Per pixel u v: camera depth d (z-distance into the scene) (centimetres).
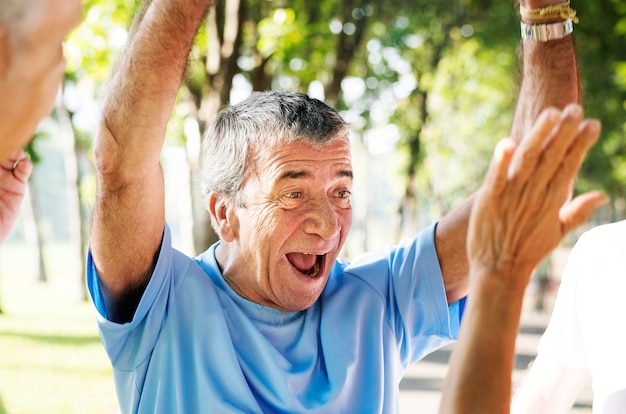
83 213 2417
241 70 1146
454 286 251
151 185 206
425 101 2039
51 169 7981
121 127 197
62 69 102
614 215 3825
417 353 261
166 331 223
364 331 243
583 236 243
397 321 252
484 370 134
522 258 135
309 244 227
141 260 214
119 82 197
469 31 1819
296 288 230
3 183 188
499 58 2139
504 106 2675
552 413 248
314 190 227
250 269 233
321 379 232
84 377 930
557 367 247
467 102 2914
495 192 133
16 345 1192
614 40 1555
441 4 1742
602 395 228
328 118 231
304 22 1249
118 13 1037
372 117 1830
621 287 229
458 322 254
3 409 353
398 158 3534
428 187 3244
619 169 2489
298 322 237
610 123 1830
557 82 211
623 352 225
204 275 235
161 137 202
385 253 263
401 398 940
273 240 226
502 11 1672
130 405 229
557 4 211
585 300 236
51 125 2252
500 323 135
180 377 222
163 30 194
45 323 1507
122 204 205
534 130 125
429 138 2736
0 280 2986
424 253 249
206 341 225
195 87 1095
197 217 943
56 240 8588
